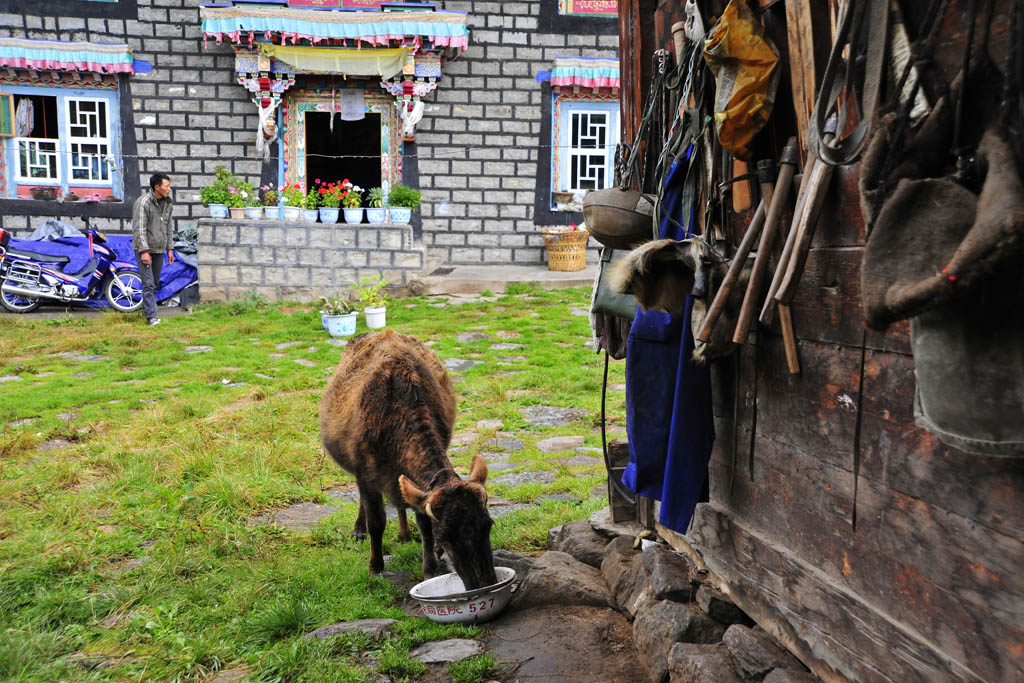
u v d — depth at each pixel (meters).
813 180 2.50
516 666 3.63
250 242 15.06
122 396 9.10
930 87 2.07
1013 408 1.71
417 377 4.61
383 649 3.76
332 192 15.45
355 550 5.15
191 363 10.57
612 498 4.80
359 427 4.55
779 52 2.75
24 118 16.94
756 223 2.87
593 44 17.61
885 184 1.92
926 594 2.31
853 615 2.62
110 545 5.13
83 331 12.94
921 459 2.30
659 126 3.89
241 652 3.85
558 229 17.31
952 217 1.73
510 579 4.14
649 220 3.70
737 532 3.39
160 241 13.27
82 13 16.69
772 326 3.06
